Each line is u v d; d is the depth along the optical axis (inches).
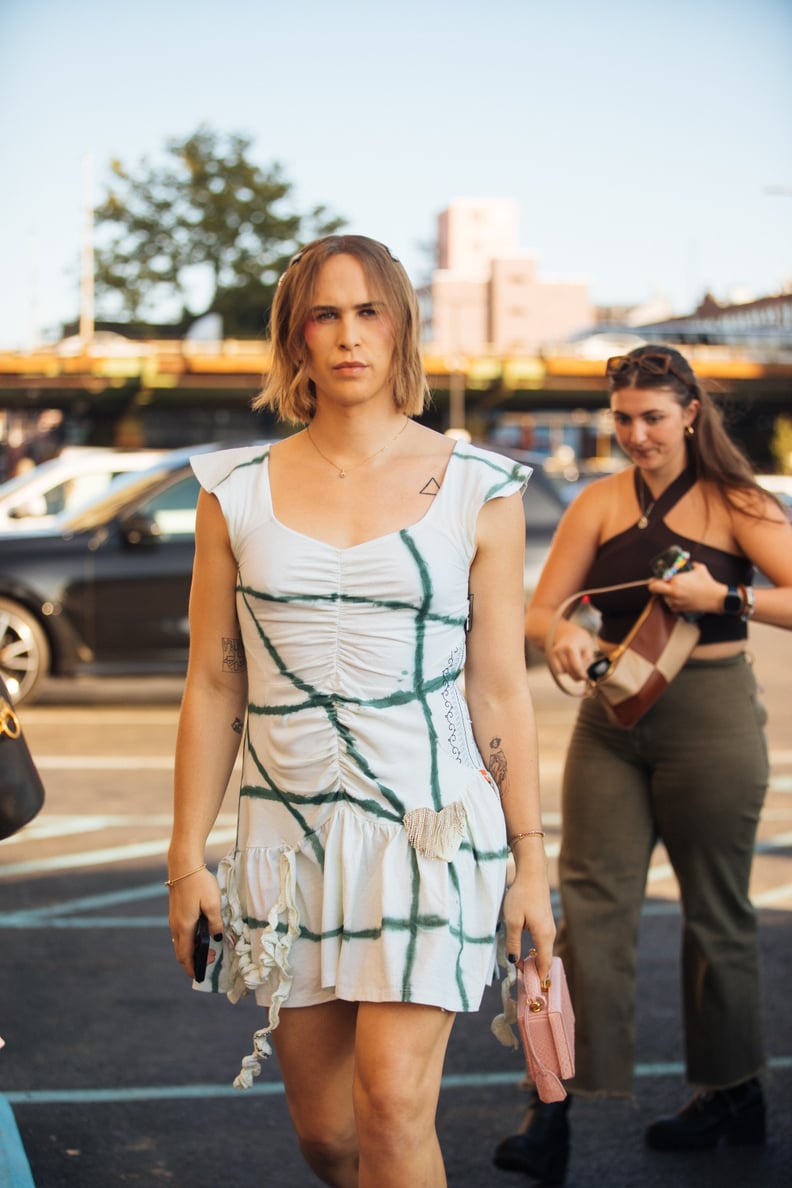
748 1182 135.0
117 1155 139.2
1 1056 163.2
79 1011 177.9
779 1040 168.6
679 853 139.7
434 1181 91.7
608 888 136.9
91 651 410.0
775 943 205.2
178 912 97.5
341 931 94.0
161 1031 171.9
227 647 99.0
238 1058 164.6
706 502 139.3
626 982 135.9
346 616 93.2
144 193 2313.0
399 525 93.8
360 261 94.9
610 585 141.4
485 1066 163.9
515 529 97.0
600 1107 152.9
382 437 96.7
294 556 93.4
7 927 212.5
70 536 413.1
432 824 92.6
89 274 2089.1
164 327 2320.4
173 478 419.5
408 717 93.5
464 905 93.4
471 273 4042.8
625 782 138.9
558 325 3981.3
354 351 93.9
